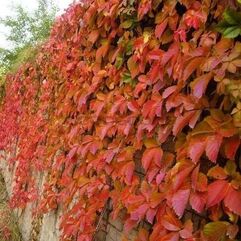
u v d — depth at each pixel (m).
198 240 1.52
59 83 3.87
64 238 2.95
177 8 1.82
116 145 2.29
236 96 1.31
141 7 2.03
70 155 2.86
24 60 6.80
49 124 4.24
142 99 2.03
